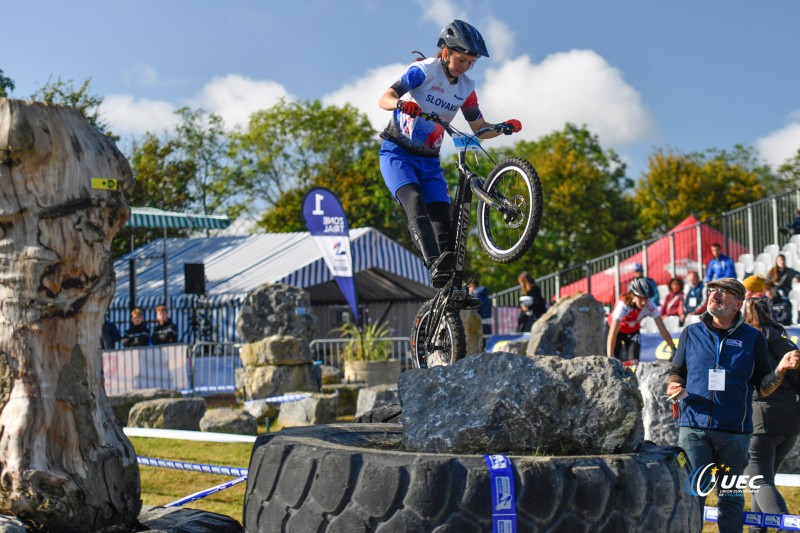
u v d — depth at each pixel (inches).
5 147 127.2
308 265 828.6
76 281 132.4
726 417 183.0
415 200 198.1
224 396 595.8
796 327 441.4
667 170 1993.1
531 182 186.5
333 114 1953.7
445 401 130.5
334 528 115.4
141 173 1542.8
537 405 125.6
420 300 994.1
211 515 146.2
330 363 679.1
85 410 132.5
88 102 1264.8
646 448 133.9
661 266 817.5
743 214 842.8
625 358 370.3
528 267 1867.6
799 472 280.8
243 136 1961.1
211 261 954.1
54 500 126.6
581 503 112.8
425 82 197.3
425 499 111.2
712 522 206.7
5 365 129.2
